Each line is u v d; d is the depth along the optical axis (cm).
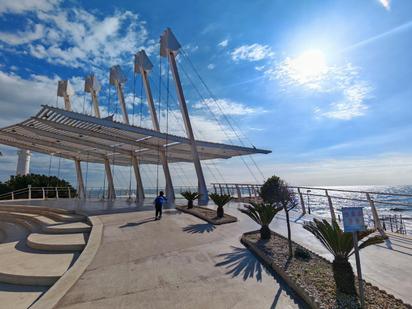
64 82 2606
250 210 771
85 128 1652
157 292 425
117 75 2602
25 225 1241
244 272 511
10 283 545
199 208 1423
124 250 660
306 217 1190
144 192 2508
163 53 2189
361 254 604
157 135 1725
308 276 457
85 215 1200
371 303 358
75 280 473
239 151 2241
